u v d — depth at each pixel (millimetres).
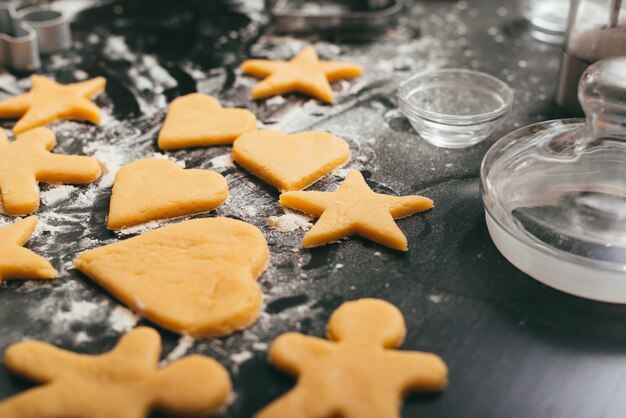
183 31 708
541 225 447
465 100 582
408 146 553
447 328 417
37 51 650
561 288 438
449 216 489
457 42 697
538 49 686
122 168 518
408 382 380
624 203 454
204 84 627
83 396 370
